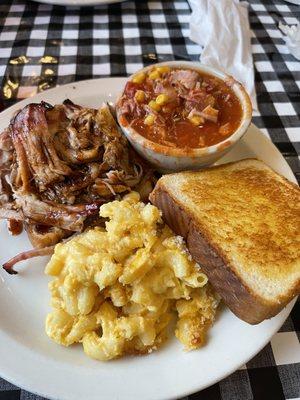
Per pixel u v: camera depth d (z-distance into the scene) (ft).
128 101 0.78
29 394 0.53
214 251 0.58
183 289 0.59
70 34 1.10
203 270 0.62
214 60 1.02
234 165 0.75
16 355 0.53
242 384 0.55
